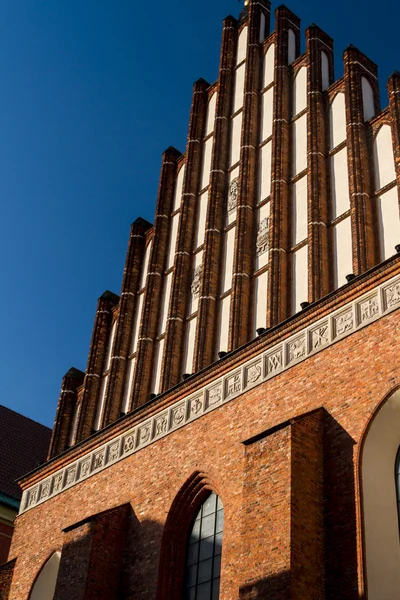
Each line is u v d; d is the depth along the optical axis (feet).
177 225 114.32
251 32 119.65
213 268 102.83
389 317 77.10
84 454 107.34
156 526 90.89
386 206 87.45
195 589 85.05
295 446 75.87
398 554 70.33
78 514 102.58
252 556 73.15
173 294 105.50
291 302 91.50
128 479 98.07
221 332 97.71
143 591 87.92
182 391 95.86
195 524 89.25
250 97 112.68
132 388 105.40
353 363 78.38
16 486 135.54
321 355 81.76
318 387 80.53
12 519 129.39
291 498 72.79
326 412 78.69
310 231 92.38
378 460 73.97
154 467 95.14
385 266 78.74
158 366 104.12
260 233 100.07
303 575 69.77
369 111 97.35
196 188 114.52
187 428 93.25
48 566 103.65
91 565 90.53
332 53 110.01
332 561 71.20
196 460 89.76
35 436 155.84
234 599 76.64
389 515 71.92
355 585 68.39
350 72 99.71
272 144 104.88
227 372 91.45
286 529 71.46
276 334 87.04
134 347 109.91
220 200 108.37
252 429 84.74
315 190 94.53
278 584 69.41
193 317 102.58
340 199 92.84
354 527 71.10
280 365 85.56
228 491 83.97
